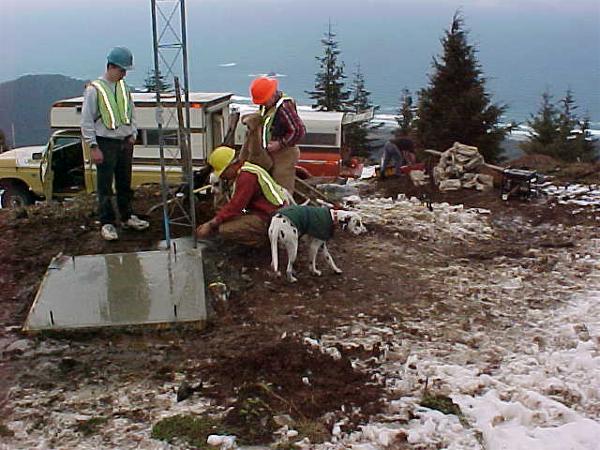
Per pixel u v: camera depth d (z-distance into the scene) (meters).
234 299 6.41
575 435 4.32
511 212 10.06
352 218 8.44
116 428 4.41
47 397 4.79
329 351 5.38
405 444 4.25
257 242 7.23
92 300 6.09
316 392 4.78
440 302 6.53
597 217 9.73
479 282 7.12
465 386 4.90
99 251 7.50
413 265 7.56
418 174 12.05
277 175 7.64
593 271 7.48
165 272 6.68
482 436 4.34
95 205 9.02
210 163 8.13
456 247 8.34
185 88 6.98
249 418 4.45
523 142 34.12
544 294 6.80
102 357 5.37
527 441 4.24
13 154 14.01
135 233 8.02
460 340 5.73
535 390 4.91
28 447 4.22
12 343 5.55
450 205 10.45
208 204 8.65
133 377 5.06
